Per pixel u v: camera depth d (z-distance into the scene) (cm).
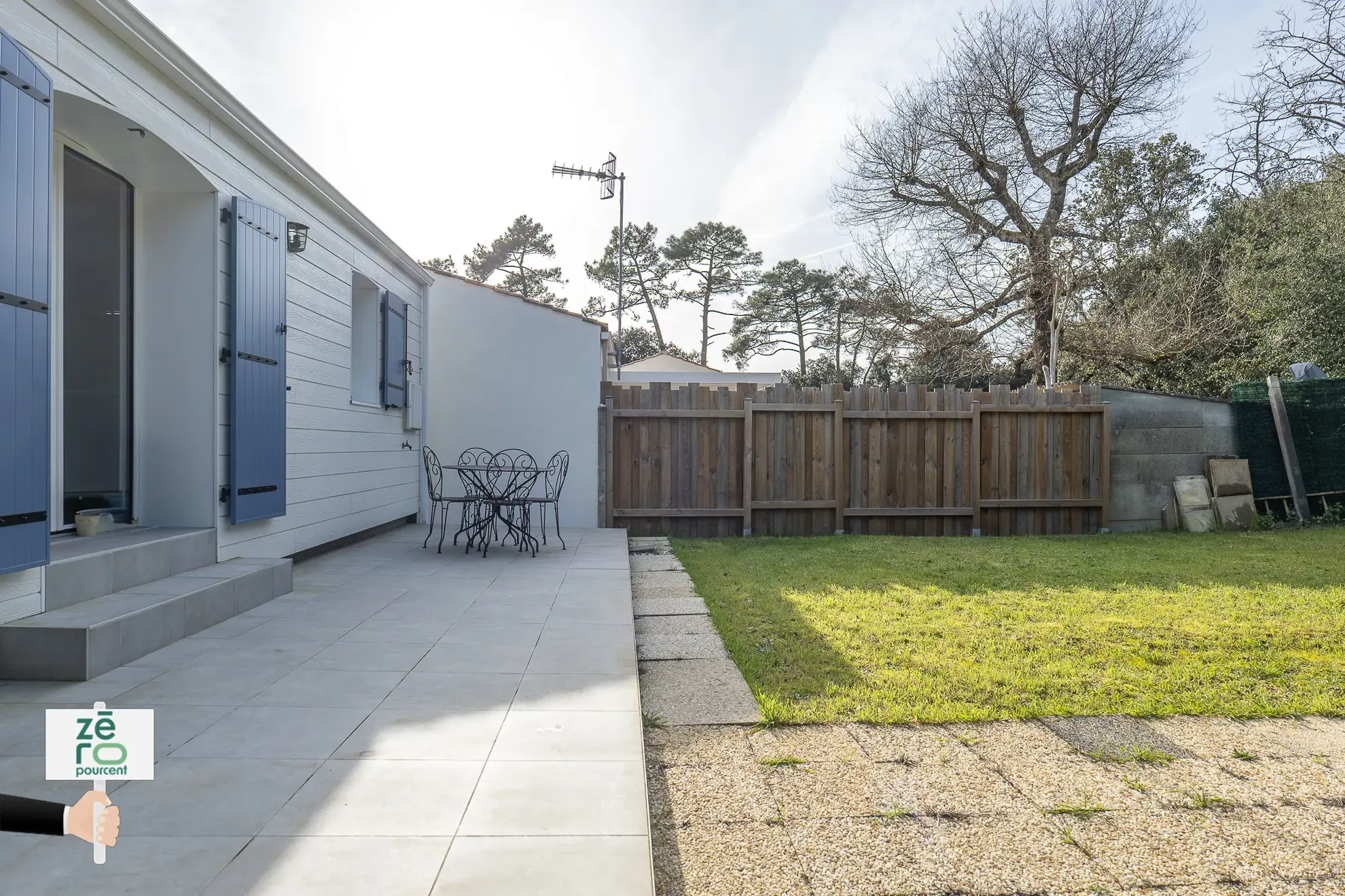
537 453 829
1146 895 169
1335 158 1098
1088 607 436
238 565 435
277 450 503
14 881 149
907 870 177
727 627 394
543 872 155
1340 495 827
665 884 170
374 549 648
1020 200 1519
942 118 1506
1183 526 825
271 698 264
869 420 818
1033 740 254
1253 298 1205
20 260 289
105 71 355
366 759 212
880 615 419
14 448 286
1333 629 386
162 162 415
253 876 152
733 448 812
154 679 286
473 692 273
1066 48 1431
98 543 377
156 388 445
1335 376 1096
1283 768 234
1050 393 827
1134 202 1496
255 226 475
